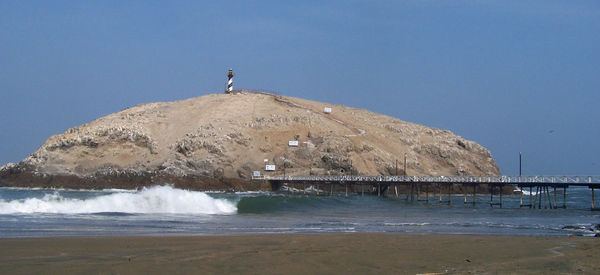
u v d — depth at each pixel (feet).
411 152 549.95
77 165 485.97
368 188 457.68
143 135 510.99
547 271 66.54
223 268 66.85
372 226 132.98
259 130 530.27
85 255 74.49
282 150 503.20
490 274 64.64
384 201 318.24
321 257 75.51
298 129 536.42
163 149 501.97
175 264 68.69
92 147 501.97
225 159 480.23
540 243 94.53
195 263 69.51
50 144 506.89
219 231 112.78
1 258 71.26
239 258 73.51
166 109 591.37
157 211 161.48
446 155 557.33
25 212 142.82
